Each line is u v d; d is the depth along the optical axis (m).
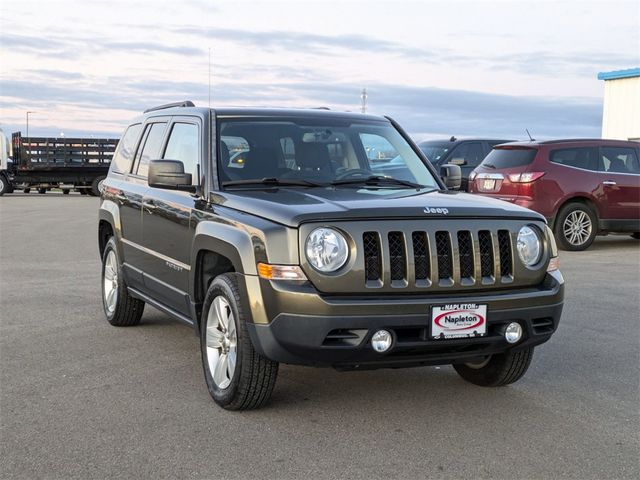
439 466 3.84
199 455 3.96
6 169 32.47
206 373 4.86
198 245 4.91
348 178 5.37
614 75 25.72
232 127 5.43
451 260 4.33
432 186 5.56
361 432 4.31
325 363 4.21
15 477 3.68
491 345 4.46
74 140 32.50
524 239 4.57
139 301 6.82
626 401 4.92
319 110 5.99
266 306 4.20
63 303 8.02
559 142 12.62
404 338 4.26
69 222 18.44
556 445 4.13
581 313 7.66
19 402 4.79
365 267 4.17
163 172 5.09
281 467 3.81
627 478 3.71
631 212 12.84
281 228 4.21
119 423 4.43
